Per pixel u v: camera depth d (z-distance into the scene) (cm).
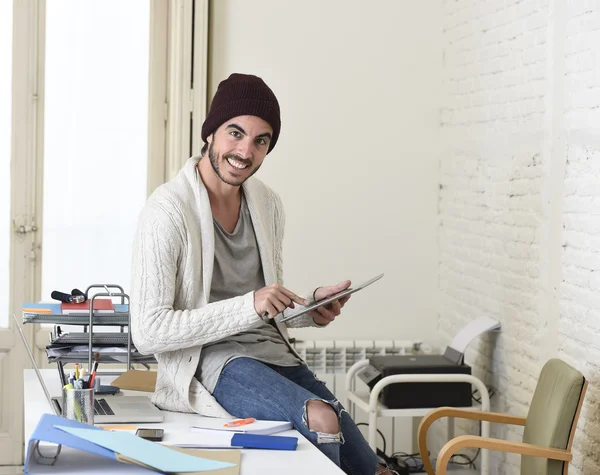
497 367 393
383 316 466
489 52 405
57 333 291
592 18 311
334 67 456
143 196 458
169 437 214
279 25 451
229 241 263
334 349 455
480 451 411
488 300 404
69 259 455
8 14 443
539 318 353
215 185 262
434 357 397
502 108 391
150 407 244
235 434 213
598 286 307
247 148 250
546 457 277
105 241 457
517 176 374
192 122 446
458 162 443
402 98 463
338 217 460
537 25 356
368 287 464
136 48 454
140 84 455
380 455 402
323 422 226
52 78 449
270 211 284
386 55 460
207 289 251
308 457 200
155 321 239
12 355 448
